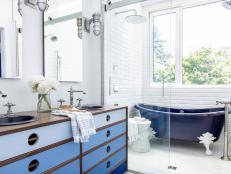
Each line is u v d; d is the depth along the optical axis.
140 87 3.51
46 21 1.99
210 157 2.92
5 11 1.61
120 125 2.20
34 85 1.66
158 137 2.87
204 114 3.02
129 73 3.36
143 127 2.89
